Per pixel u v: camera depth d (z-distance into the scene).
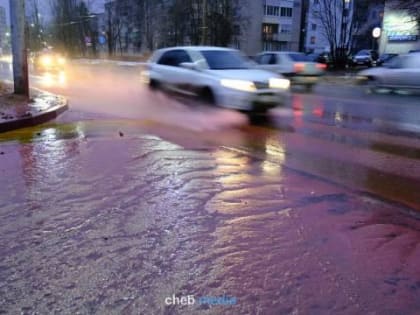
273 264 2.97
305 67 19.70
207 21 49.31
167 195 4.30
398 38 38.59
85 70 33.94
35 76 25.56
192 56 10.93
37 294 2.58
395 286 2.73
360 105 12.88
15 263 2.93
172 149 6.40
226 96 9.38
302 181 4.98
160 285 2.70
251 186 4.70
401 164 5.96
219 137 7.61
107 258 3.02
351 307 2.50
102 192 4.36
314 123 9.52
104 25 71.06
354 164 5.93
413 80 15.02
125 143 6.73
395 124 9.47
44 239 3.29
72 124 8.55
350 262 3.03
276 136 7.92
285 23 70.75
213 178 4.94
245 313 2.44
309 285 2.72
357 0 45.31
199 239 3.33
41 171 5.10
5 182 4.66
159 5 61.78
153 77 12.39
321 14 59.00
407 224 3.77
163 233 3.43
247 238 3.37
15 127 7.95
